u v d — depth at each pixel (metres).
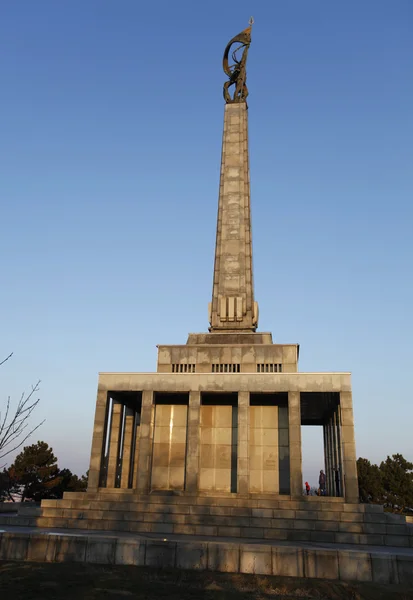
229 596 19.19
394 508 71.75
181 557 23.28
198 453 38.28
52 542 24.31
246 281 48.59
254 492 39.59
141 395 43.25
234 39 57.81
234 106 55.31
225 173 52.50
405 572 21.77
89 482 38.38
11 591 18.62
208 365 44.00
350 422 37.06
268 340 45.50
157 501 35.69
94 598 18.16
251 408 41.97
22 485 64.44
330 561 22.33
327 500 35.34
